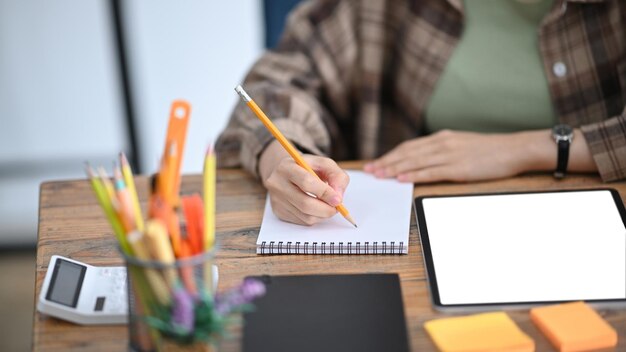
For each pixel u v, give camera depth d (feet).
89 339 3.07
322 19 5.13
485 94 4.88
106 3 8.05
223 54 8.96
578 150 4.08
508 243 3.49
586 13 4.58
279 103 4.61
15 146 8.90
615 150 4.03
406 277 3.34
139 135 8.60
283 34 5.24
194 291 2.69
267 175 4.02
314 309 3.13
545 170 4.17
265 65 5.09
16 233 8.76
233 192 4.12
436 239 3.55
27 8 8.35
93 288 3.29
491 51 4.84
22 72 8.60
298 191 3.67
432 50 4.95
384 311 3.11
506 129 4.95
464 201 3.83
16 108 8.75
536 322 3.03
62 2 8.39
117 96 8.84
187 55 8.91
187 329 2.60
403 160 4.22
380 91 5.23
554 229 3.56
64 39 8.54
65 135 8.94
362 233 3.61
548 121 4.83
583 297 3.14
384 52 5.17
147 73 8.91
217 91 9.11
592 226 3.56
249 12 8.83
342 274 3.35
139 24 8.68
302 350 2.92
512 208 3.75
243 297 2.67
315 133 4.62
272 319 3.08
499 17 4.81
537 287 3.21
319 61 5.08
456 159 4.14
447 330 2.98
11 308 7.64
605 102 4.67
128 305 2.85
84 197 4.13
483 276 3.29
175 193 2.83
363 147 5.27
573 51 4.64
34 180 9.00
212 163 2.85
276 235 3.62
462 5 4.85
